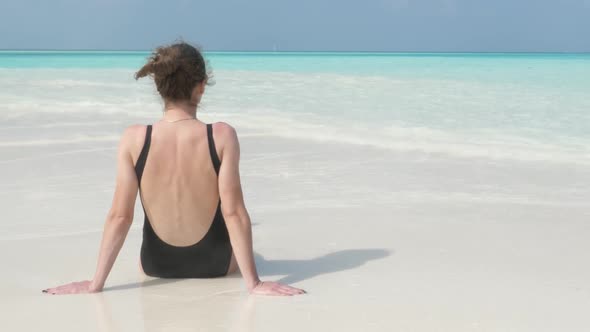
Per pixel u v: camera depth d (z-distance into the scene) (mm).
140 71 3125
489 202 5336
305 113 10945
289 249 4008
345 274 3459
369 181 6164
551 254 3846
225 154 3076
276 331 2574
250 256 3121
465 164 7074
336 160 7234
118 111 11094
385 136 8812
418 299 3010
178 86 3074
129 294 3068
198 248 3248
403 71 22812
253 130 9242
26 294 3074
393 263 3670
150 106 11727
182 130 3090
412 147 8094
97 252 3850
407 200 5391
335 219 4762
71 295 3049
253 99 12859
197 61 3084
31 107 11344
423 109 11539
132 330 2574
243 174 6457
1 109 11023
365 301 2977
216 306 2889
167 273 3322
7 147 7691
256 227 4555
